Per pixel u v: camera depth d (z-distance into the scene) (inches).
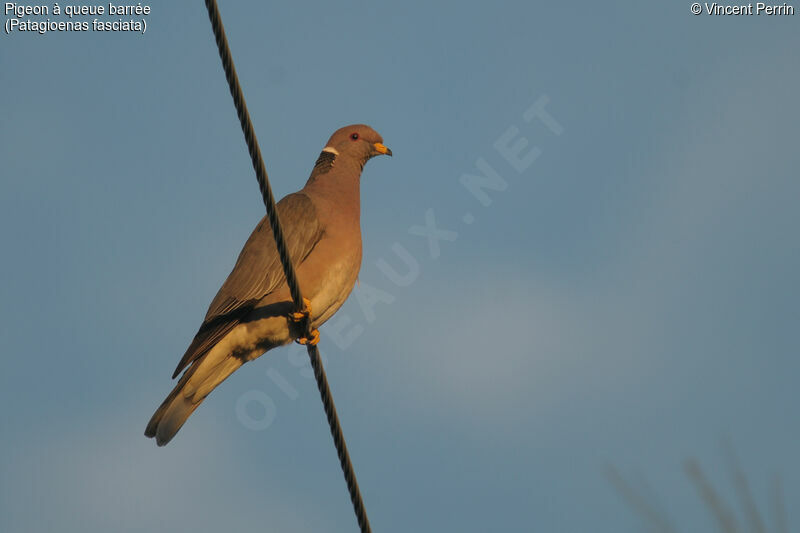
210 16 270.8
